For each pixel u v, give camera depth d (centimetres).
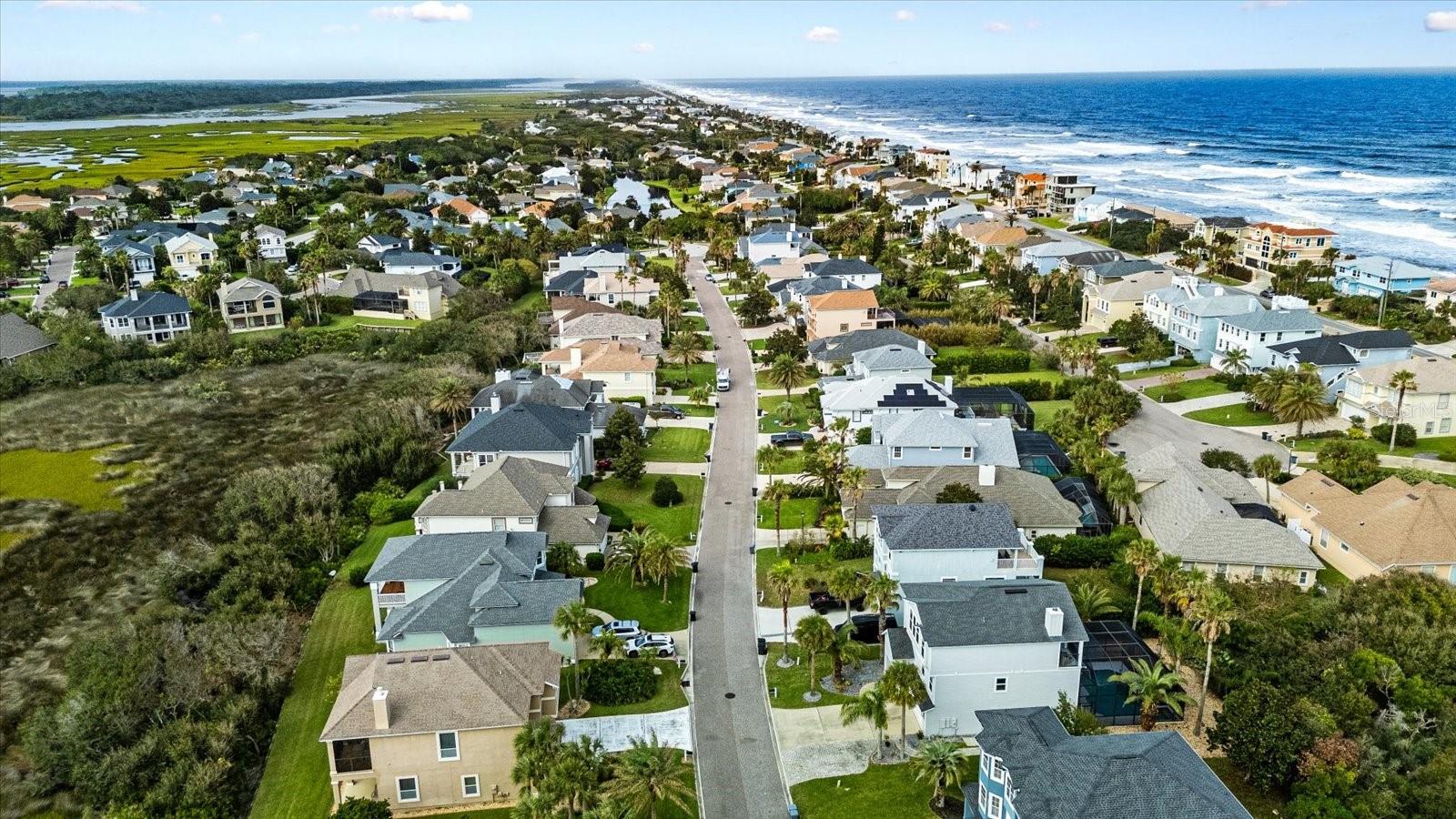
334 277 17812
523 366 13525
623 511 8869
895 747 5656
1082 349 12181
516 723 5194
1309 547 7300
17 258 18838
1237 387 11812
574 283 16800
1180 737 4669
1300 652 5828
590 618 6147
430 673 5381
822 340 13412
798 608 7250
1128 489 7912
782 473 9731
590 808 4638
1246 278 17600
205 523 8606
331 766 5234
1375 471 8669
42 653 6800
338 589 7719
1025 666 5631
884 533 7056
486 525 7794
